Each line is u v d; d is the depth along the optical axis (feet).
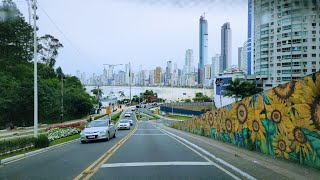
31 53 281.95
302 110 30.50
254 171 29.96
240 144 49.88
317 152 28.12
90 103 319.06
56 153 50.26
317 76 27.71
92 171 31.48
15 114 192.34
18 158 46.09
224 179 27.22
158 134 98.07
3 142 48.75
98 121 77.36
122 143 63.16
